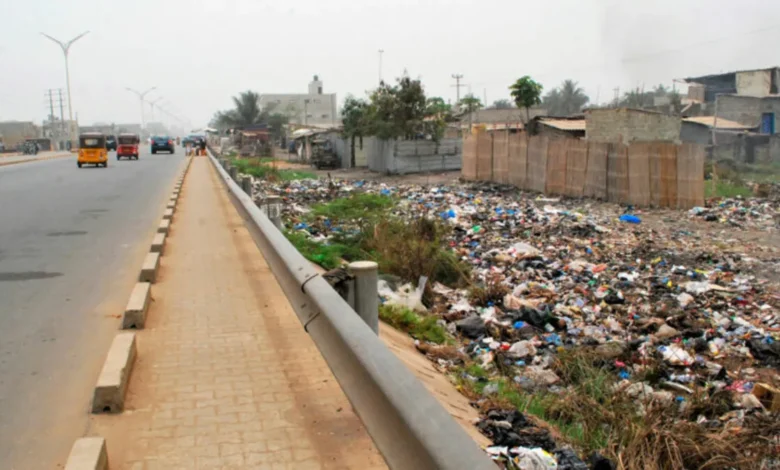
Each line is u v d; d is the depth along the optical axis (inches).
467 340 393.1
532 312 414.6
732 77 2142.0
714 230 751.1
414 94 1631.4
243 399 168.9
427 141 1680.6
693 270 551.8
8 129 3843.5
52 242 443.5
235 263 347.9
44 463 139.1
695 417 274.2
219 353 204.5
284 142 3553.2
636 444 220.4
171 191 851.4
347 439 146.6
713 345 366.6
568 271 551.5
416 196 1098.1
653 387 313.0
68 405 169.2
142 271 298.8
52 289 305.0
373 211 736.3
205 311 253.3
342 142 2036.2
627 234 727.7
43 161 1913.1
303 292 193.9
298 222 733.9
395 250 534.6
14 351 215.0
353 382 138.5
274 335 223.5
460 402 263.3
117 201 724.0
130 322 232.1
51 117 3818.9
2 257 388.8
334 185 1255.5
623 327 408.5
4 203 701.3
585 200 1013.2
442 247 600.7
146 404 165.8
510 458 202.1
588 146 1027.3
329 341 161.8
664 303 453.1
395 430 112.5
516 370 335.0
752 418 257.0
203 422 155.2
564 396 284.2
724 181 1188.5
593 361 331.6
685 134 1584.6
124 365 174.2
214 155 1706.4
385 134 1638.8
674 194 919.0
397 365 123.5
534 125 1536.7
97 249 415.8
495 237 711.7
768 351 354.0
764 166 1483.8
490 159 1325.0
